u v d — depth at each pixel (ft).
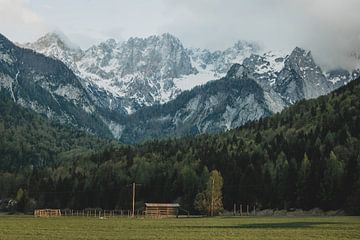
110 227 367.86
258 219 526.16
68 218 579.48
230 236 285.02
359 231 319.88
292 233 306.96
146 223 437.99
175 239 262.67
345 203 632.79
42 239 256.93
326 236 281.95
